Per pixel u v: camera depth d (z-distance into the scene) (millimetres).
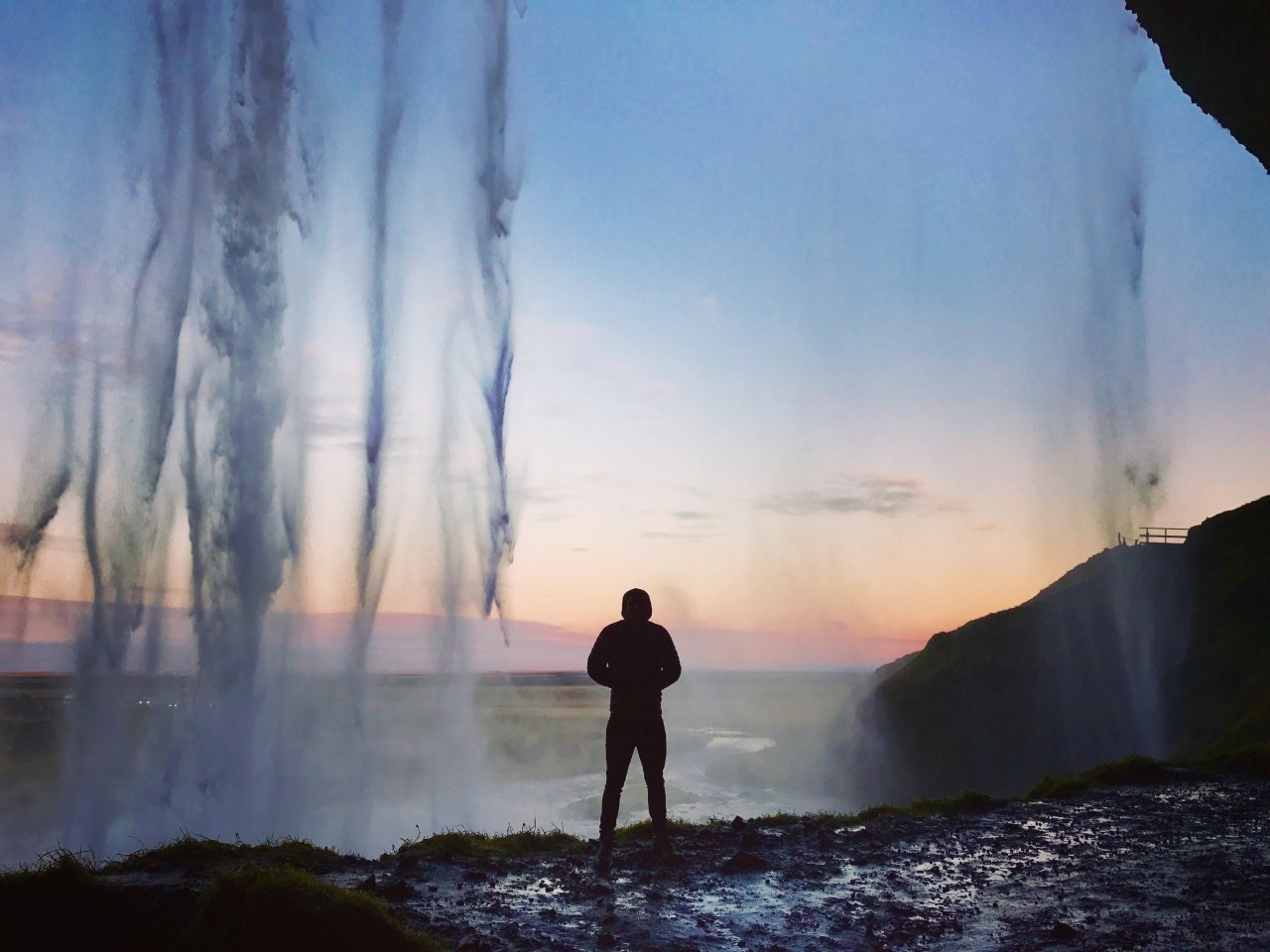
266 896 4379
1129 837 8422
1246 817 9375
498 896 6172
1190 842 8125
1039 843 8250
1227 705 43969
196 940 4465
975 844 8258
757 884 6730
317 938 4262
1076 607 57312
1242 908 5840
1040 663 54469
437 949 4559
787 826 9383
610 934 5133
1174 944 5059
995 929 5477
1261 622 48531
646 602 7852
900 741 55156
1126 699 49062
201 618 20594
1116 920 5598
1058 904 6043
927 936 5340
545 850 8180
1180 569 55969
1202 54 13312
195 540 20688
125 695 20109
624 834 8859
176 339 20844
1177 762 13281
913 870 7215
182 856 6555
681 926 5496
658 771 7570
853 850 8023
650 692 7582
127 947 4715
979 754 51312
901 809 10266
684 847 8156
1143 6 13734
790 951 5008
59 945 4746
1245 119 13578
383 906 4586
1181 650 50250
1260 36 11891
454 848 7773
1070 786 11469
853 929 5500
